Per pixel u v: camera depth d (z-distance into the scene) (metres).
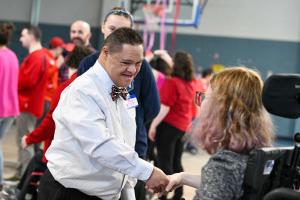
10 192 3.36
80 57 2.66
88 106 1.49
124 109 1.63
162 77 4.14
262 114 1.38
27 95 3.90
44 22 10.57
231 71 1.44
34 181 2.93
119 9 2.11
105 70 1.56
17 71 3.59
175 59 3.62
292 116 1.17
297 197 1.04
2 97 3.45
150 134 3.52
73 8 10.49
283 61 9.72
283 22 9.70
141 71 2.01
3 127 3.57
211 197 1.27
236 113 1.36
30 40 3.93
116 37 1.51
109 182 1.58
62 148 1.57
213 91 1.42
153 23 6.54
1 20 10.62
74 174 1.55
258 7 9.80
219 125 1.37
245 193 1.28
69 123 1.48
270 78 1.17
